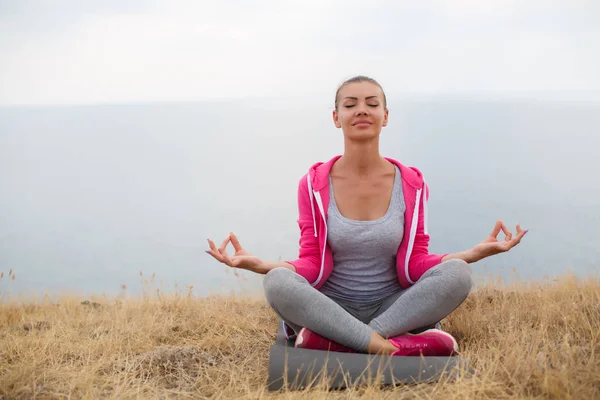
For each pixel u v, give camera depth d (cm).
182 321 450
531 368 309
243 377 345
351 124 384
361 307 405
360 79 392
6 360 371
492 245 353
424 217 402
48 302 567
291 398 299
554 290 486
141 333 416
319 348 347
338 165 402
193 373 354
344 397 305
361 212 394
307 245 400
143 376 349
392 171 400
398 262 396
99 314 511
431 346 343
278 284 350
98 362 360
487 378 301
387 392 303
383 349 337
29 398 314
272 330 436
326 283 407
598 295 444
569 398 276
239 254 372
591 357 319
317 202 395
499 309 447
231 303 511
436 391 301
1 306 529
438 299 346
